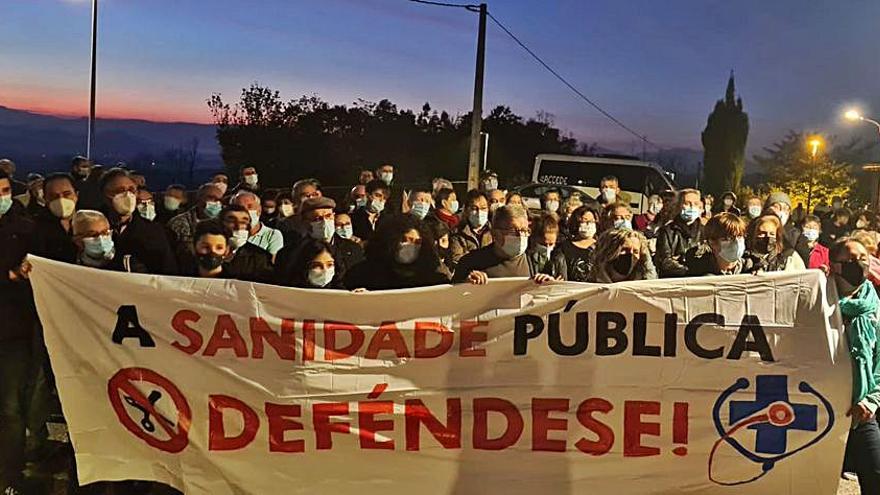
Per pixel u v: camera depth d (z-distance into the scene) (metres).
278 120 34.06
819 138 43.75
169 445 4.20
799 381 4.12
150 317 4.20
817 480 4.14
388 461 4.21
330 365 4.21
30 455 5.15
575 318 4.22
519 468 4.20
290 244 5.40
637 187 16.67
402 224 4.67
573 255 5.65
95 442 4.21
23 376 4.71
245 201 5.96
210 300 4.21
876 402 4.06
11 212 5.08
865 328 4.11
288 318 4.22
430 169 36.84
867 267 4.14
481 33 18.38
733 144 70.44
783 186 46.66
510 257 4.84
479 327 4.23
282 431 4.21
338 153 34.56
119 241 4.96
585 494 4.19
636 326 4.20
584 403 4.20
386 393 4.21
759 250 4.95
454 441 4.21
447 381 4.22
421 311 4.23
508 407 4.21
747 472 4.16
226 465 4.20
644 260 4.66
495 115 40.72
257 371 4.21
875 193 29.27
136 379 4.20
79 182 7.56
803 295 4.17
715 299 4.19
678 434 4.17
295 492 4.22
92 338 4.20
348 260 5.58
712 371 4.17
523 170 40.12
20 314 4.66
